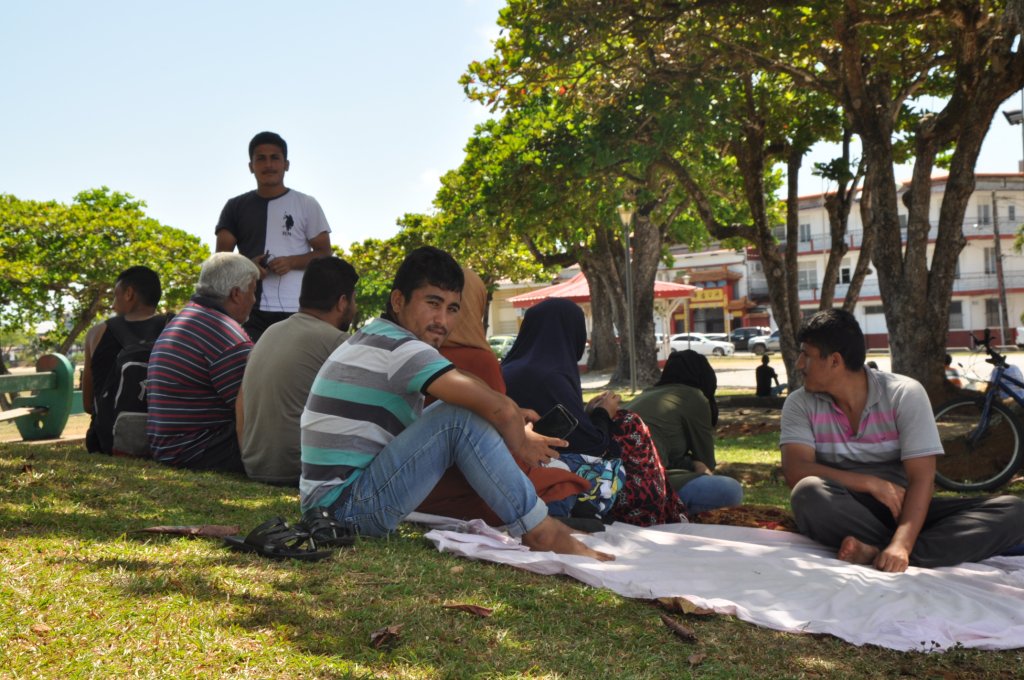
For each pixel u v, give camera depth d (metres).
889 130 11.03
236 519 3.53
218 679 1.94
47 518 3.15
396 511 3.25
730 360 42.06
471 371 3.76
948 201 10.42
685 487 4.59
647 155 13.44
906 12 9.89
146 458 5.18
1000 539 3.47
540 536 3.23
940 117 10.36
